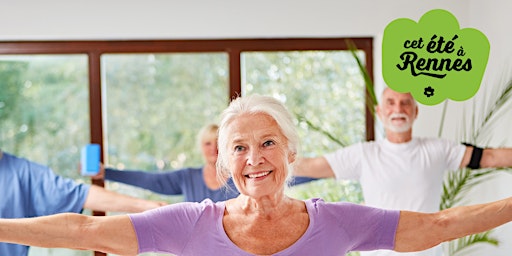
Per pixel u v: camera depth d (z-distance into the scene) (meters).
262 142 2.27
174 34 4.43
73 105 4.53
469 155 3.93
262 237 2.28
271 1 4.46
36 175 4.11
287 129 2.31
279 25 4.47
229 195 4.33
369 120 4.63
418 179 3.91
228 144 2.30
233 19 4.45
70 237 2.25
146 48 4.54
